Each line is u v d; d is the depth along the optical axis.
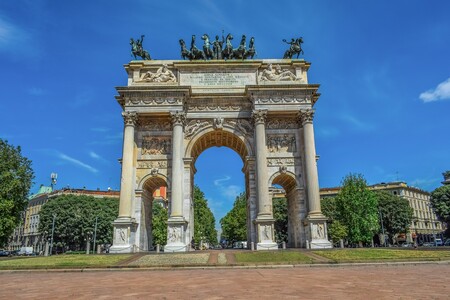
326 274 24.48
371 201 88.31
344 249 43.69
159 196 151.75
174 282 21.16
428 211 157.38
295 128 56.56
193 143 55.25
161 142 55.75
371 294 15.26
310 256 37.31
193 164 58.81
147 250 56.00
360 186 89.56
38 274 29.44
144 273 28.31
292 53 60.94
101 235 108.44
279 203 119.00
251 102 56.00
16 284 21.69
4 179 64.81
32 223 158.75
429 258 34.06
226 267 31.56
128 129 53.44
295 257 36.47
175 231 49.25
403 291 16.03
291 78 57.50
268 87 54.47
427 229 152.25
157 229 98.38
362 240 86.00
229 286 18.67
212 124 55.97
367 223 86.06
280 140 56.03
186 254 39.97
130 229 50.47
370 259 33.72
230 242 153.00
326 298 14.34
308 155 53.16
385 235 112.62
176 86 53.88
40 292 17.67
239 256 37.38
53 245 107.88
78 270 31.42
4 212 63.34
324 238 49.72
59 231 106.06
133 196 52.91
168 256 38.28
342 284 18.84
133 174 53.50
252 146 55.44
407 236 135.88
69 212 106.44
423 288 16.97
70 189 149.50
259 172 52.28
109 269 31.64
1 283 22.41
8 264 35.06
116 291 17.53
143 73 58.12
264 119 54.41
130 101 54.44
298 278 22.09
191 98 56.38
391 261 32.88
